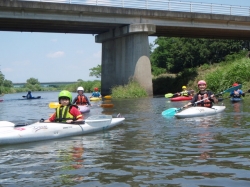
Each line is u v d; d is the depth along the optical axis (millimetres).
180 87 38906
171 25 33562
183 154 6281
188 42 51875
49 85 143000
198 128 9414
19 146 7441
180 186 4508
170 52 53969
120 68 35688
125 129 9695
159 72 55312
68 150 6945
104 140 8016
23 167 5621
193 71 40344
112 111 15977
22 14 27984
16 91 93562
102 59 38781
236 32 39344
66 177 5004
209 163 5590
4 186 4645
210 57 51906
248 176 4836
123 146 7203
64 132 8531
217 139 7648
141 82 32688
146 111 15430
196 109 12352
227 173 5004
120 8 30922
